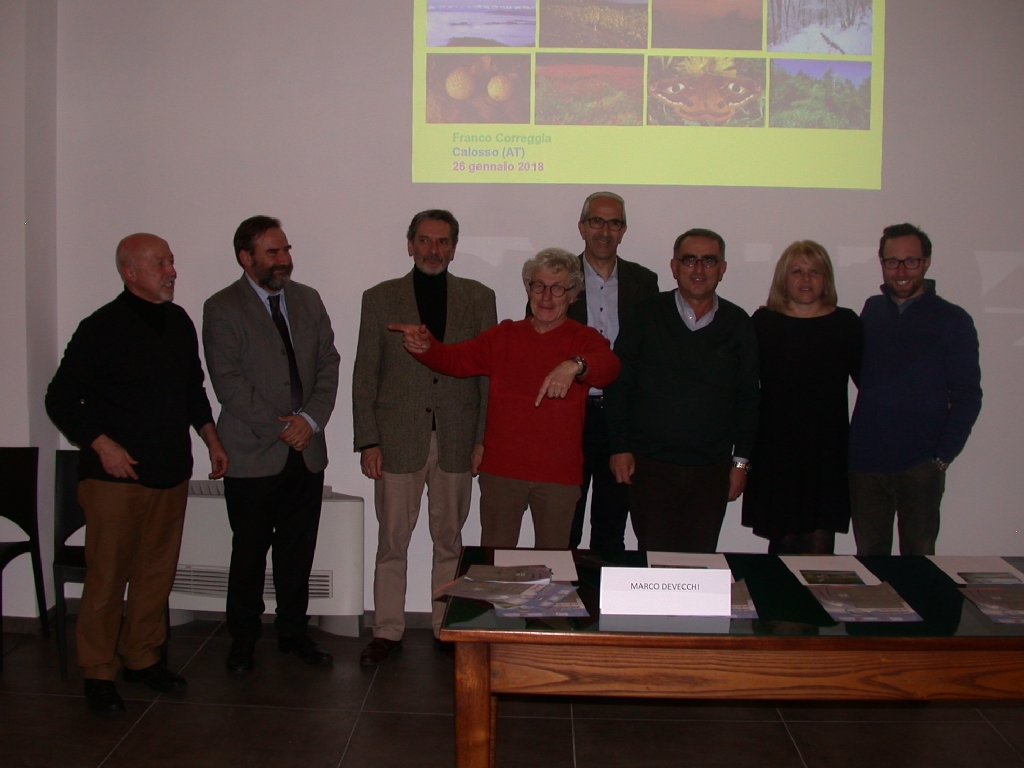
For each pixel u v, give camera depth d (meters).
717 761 2.19
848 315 2.72
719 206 3.07
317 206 3.12
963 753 2.24
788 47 3.03
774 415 2.66
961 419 2.74
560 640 1.46
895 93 3.05
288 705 2.48
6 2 2.92
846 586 1.71
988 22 3.03
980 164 3.06
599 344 2.49
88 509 2.38
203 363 3.17
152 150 3.12
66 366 2.34
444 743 2.26
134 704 2.46
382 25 3.06
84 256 3.16
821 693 1.50
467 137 3.07
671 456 2.59
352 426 3.17
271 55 3.08
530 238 3.09
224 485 2.90
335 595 3.03
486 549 1.97
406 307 2.75
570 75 3.05
